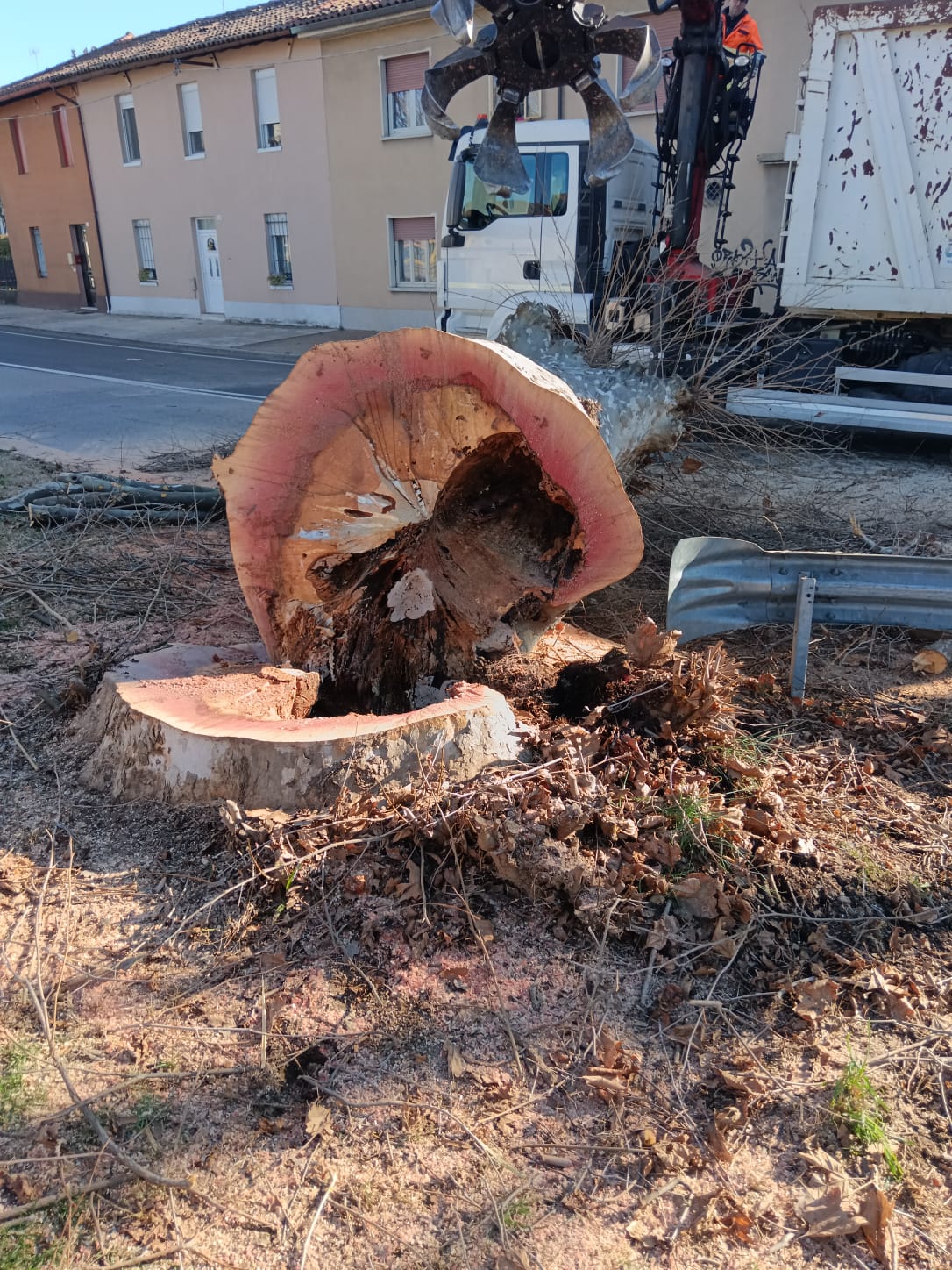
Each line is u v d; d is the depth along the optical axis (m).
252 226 21.53
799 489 7.11
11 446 8.80
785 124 12.29
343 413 2.92
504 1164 1.86
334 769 2.63
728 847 2.63
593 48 5.14
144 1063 2.07
